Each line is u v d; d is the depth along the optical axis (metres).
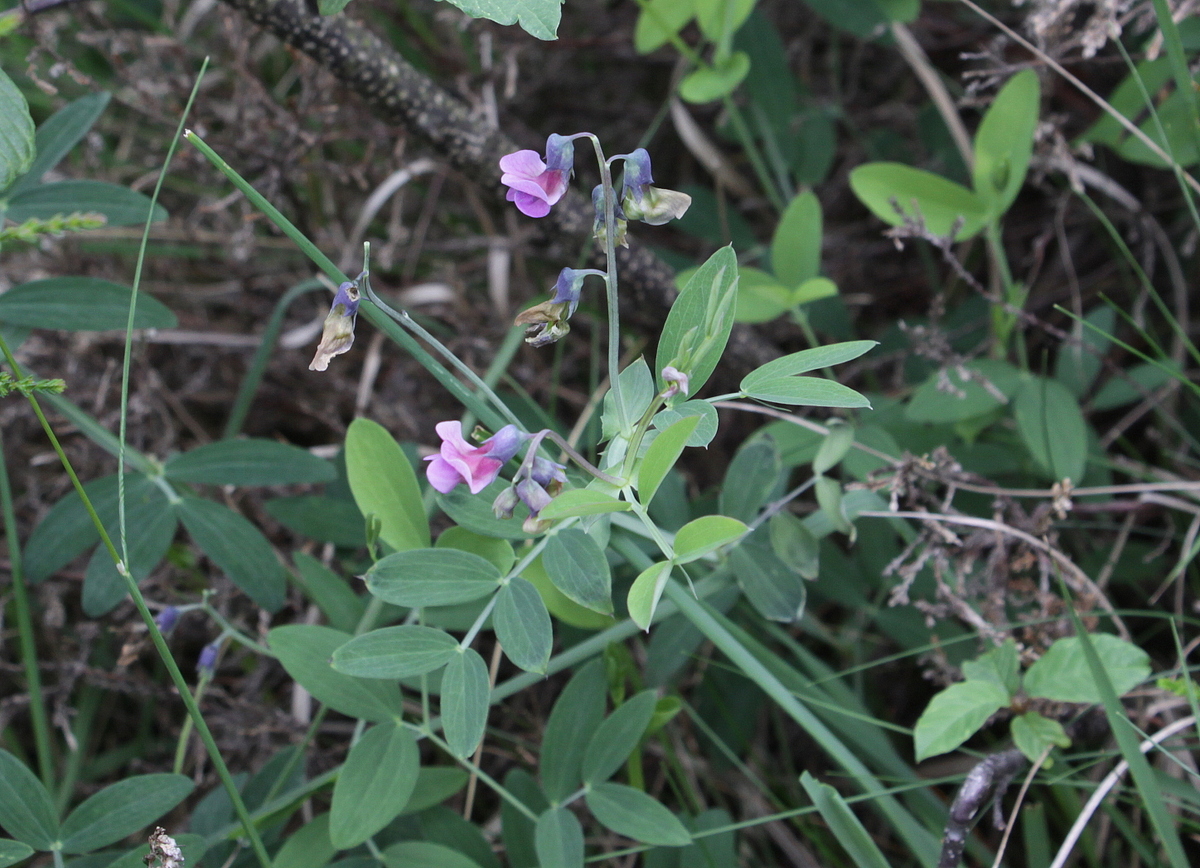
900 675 0.65
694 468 0.70
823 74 0.82
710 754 0.64
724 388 0.69
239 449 0.60
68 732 0.63
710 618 0.57
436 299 0.72
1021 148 0.62
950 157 0.72
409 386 0.70
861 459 0.62
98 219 0.55
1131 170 0.71
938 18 0.73
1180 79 0.58
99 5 0.69
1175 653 0.64
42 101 0.72
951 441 0.64
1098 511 0.64
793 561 0.58
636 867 0.63
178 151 0.67
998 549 0.60
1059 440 0.61
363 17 0.70
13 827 0.55
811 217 0.63
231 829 0.57
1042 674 0.56
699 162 0.82
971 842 0.60
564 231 0.64
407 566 0.54
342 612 0.59
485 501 0.55
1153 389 0.65
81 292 0.59
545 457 0.53
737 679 0.64
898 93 0.79
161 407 0.69
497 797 0.65
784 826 0.63
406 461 0.57
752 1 0.65
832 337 0.69
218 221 0.73
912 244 0.76
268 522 0.67
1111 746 0.60
